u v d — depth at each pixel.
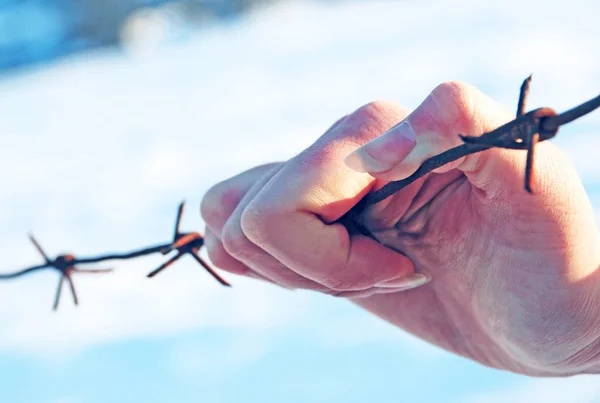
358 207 0.36
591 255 0.36
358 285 0.37
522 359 0.39
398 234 0.38
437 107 0.32
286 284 0.38
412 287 0.39
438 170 0.33
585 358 0.38
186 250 0.43
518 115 0.29
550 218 0.35
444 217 0.37
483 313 0.39
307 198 0.35
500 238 0.36
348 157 0.33
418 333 0.42
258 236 0.35
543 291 0.36
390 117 0.36
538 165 0.34
